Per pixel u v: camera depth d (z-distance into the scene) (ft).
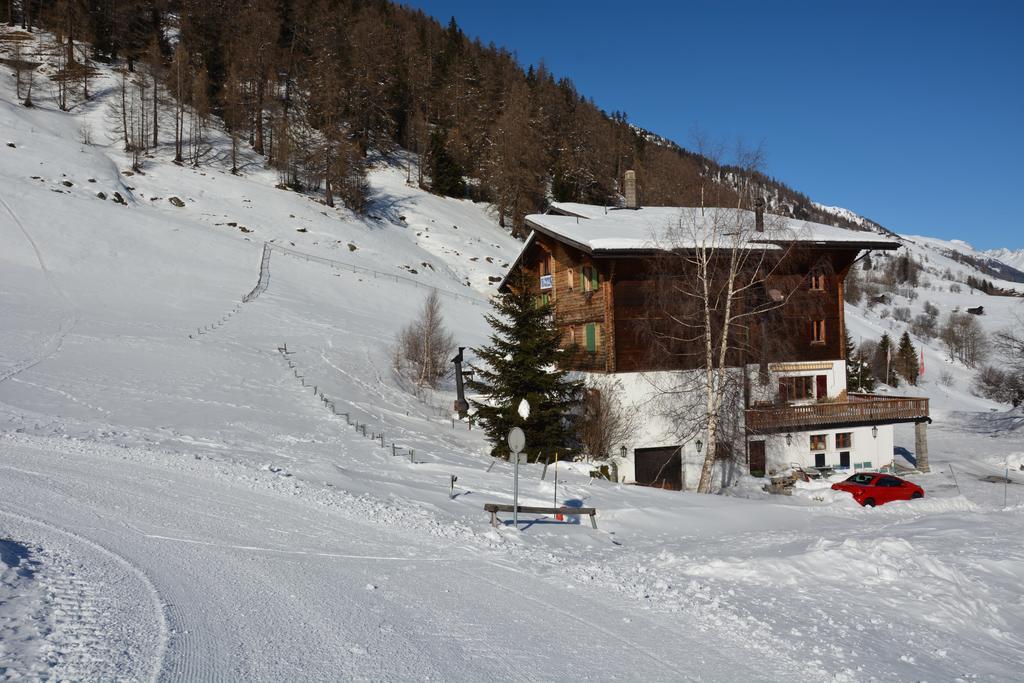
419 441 100.07
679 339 105.50
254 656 23.30
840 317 122.01
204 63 387.96
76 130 304.09
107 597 27.43
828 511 79.10
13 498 41.70
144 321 150.61
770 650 26.89
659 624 29.96
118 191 244.22
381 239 280.72
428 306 153.58
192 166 303.68
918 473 126.72
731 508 74.59
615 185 440.86
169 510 43.86
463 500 61.87
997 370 327.26
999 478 122.42
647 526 61.87
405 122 440.04
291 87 414.00
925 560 40.81
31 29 392.88
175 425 86.99
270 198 285.23
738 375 109.91
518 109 376.48
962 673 26.20
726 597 34.78
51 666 20.81
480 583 35.24
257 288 193.47
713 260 102.83
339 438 92.17
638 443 107.04
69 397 93.97
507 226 360.69
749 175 106.93
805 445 119.75
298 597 30.25
